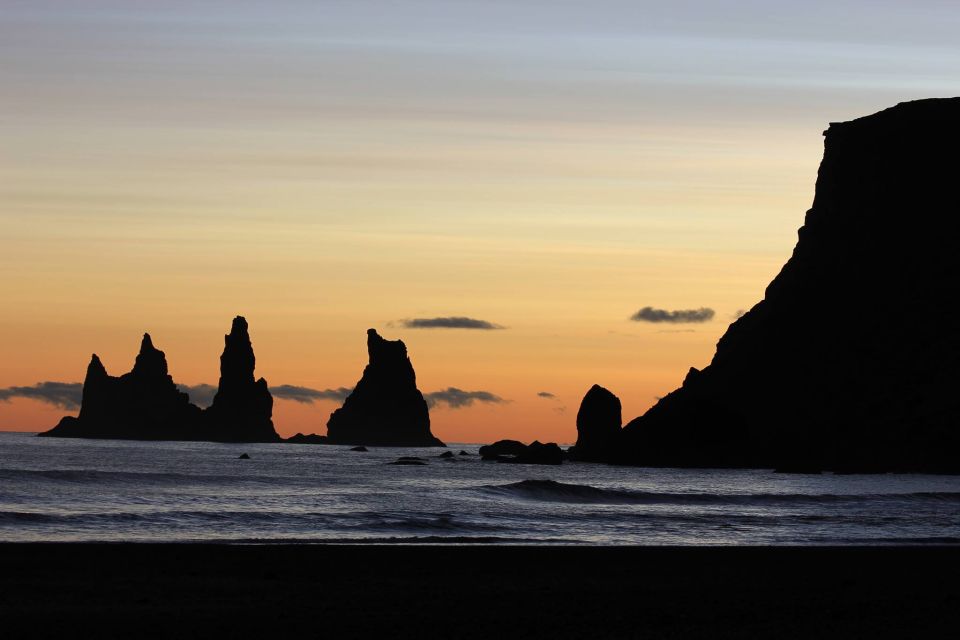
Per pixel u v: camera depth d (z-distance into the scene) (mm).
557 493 99500
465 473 174500
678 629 35000
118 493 88062
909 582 47344
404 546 54125
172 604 38281
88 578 42844
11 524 62094
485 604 39438
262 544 55469
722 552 55062
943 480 158750
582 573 47906
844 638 33875
